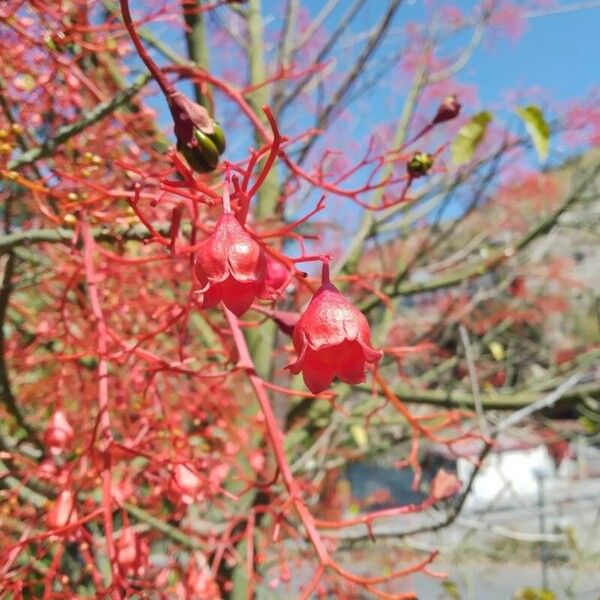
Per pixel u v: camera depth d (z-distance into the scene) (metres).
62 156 0.24
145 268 0.25
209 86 0.23
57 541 0.17
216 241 0.11
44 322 0.27
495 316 0.64
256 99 0.42
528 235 0.52
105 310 0.23
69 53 0.25
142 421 0.21
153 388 0.21
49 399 0.25
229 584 0.27
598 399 0.46
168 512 0.28
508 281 0.57
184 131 0.13
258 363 0.39
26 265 0.27
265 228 0.29
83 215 0.18
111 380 0.24
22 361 0.28
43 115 0.24
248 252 0.10
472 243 0.55
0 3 0.20
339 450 0.47
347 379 0.11
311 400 0.44
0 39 0.21
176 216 0.13
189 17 0.36
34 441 0.25
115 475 0.23
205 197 0.13
